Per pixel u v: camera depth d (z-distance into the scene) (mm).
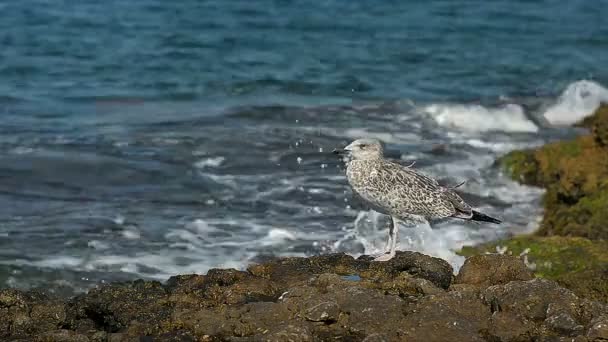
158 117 22688
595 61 29766
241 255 15297
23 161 19109
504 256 11195
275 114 23312
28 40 28859
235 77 26375
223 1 34562
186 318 9914
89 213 16797
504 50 30516
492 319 9664
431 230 16141
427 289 10336
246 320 9695
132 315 10438
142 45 29031
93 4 33219
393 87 26219
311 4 34750
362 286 10234
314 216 16984
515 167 19422
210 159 19766
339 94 25344
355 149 12164
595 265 13727
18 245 15375
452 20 33750
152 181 18438
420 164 20031
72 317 10688
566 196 17719
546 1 36875
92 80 25656
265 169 19328
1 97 23688
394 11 34594
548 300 9883
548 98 25969
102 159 19406
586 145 19156
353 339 9414
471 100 25453
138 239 15773
